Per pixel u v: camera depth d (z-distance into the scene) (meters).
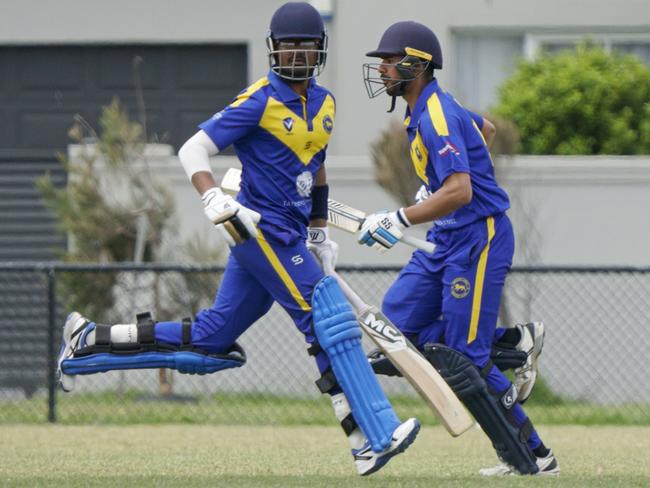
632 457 26.03
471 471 22.94
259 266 20.02
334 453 26.42
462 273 21.78
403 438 19.58
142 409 36.59
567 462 24.91
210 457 25.42
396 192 40.44
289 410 36.81
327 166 42.56
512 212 41.84
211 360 20.91
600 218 42.66
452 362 21.72
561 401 39.53
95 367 20.80
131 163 41.53
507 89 48.38
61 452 26.38
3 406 37.34
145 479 20.42
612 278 41.41
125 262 40.91
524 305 40.91
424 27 21.98
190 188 42.50
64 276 39.75
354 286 42.28
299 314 20.09
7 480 20.14
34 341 42.34
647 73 47.94
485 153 21.94
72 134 42.12
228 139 19.73
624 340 41.06
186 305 38.97
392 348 20.97
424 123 21.39
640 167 42.56
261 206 20.03
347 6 49.44
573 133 47.47
